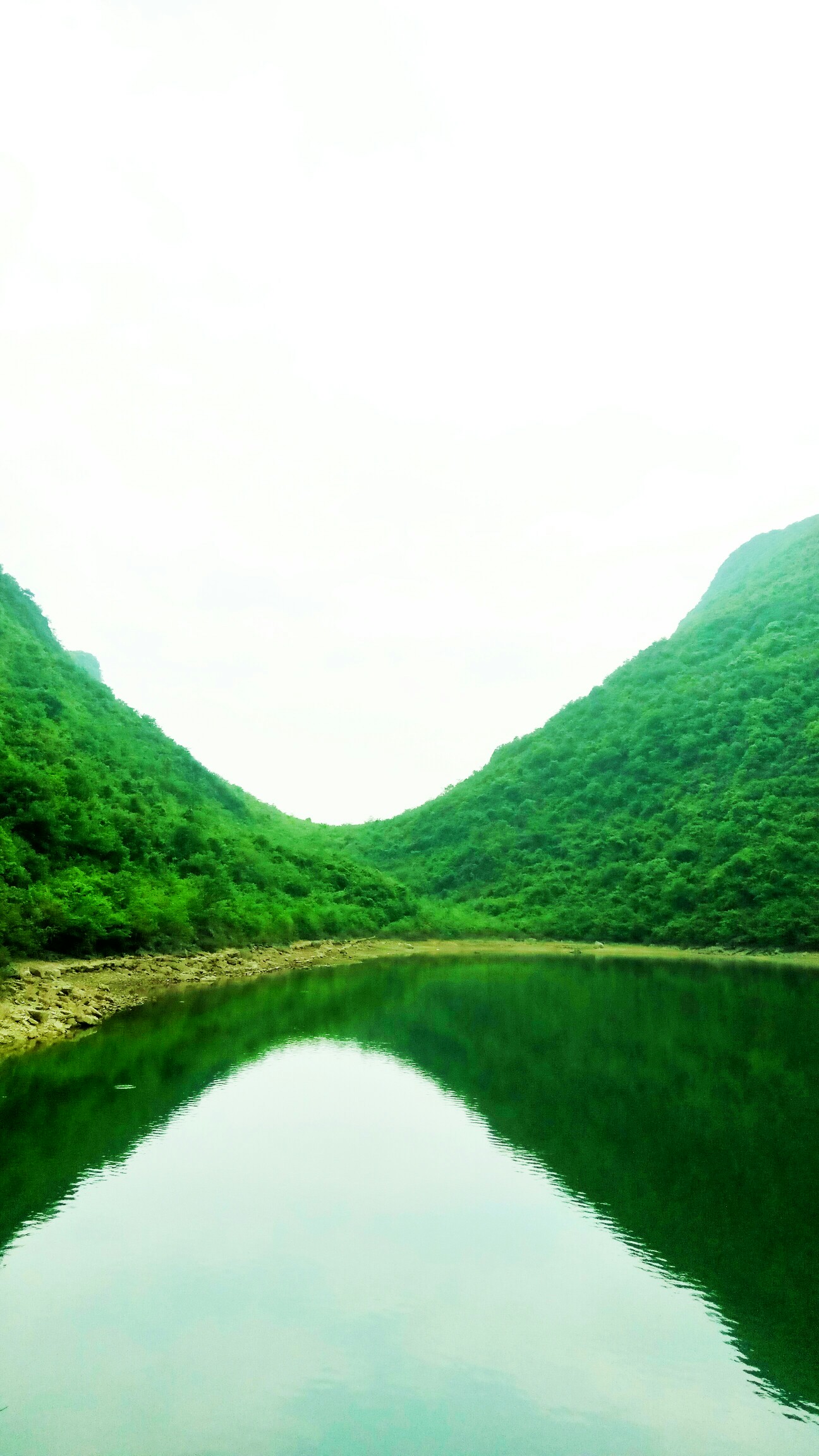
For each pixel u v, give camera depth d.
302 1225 14.46
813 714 122.25
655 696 156.50
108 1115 20.44
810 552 179.88
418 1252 13.52
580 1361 10.65
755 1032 34.78
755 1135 19.78
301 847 117.25
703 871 105.88
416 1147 18.67
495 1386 10.12
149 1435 9.09
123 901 50.53
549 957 85.69
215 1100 22.08
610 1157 18.19
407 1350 10.78
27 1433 9.07
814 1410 9.79
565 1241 14.07
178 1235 13.97
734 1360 10.71
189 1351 10.66
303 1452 8.85
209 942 59.66
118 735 94.38
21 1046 27.05
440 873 146.62
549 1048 30.52
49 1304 11.77
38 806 50.59
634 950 95.44
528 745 176.12
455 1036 32.62
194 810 89.38
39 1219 14.55
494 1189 16.27
